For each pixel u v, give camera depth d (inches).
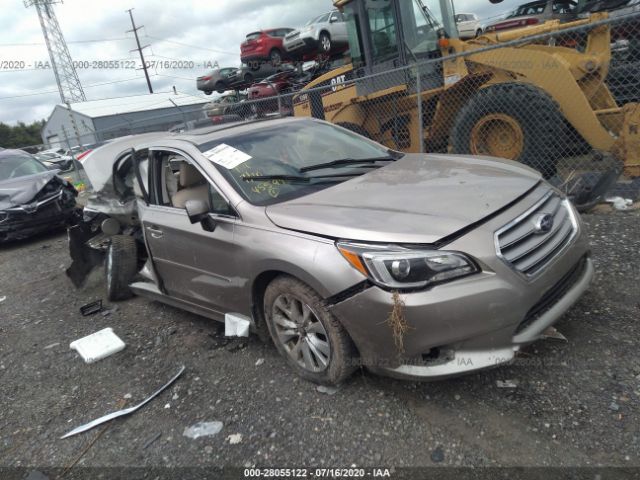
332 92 341.7
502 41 285.4
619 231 185.3
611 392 105.0
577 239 119.1
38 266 299.3
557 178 250.1
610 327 126.5
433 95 293.6
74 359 164.6
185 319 181.3
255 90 546.3
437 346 100.0
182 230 147.3
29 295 246.4
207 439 112.9
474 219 104.2
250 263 124.1
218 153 146.6
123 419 126.4
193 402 128.0
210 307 151.0
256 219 125.2
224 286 138.1
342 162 150.8
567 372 113.3
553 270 107.7
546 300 109.6
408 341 100.3
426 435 102.3
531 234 108.3
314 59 607.5
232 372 138.5
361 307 103.4
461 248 100.0
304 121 176.7
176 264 155.8
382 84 309.7
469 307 97.3
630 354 115.2
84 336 181.5
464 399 110.8
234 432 113.6
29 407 140.6
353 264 104.0
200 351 154.3
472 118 260.1
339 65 452.8
